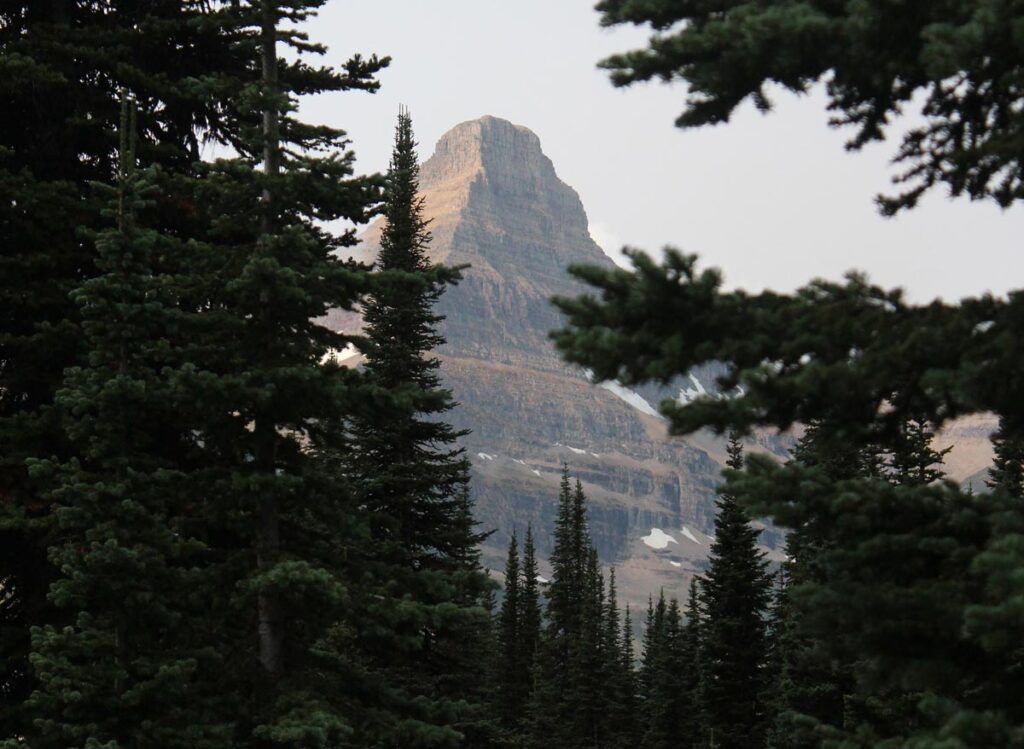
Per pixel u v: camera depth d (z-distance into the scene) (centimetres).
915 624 3212
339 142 6812
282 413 6216
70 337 6688
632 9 3459
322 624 6200
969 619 2622
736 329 3206
